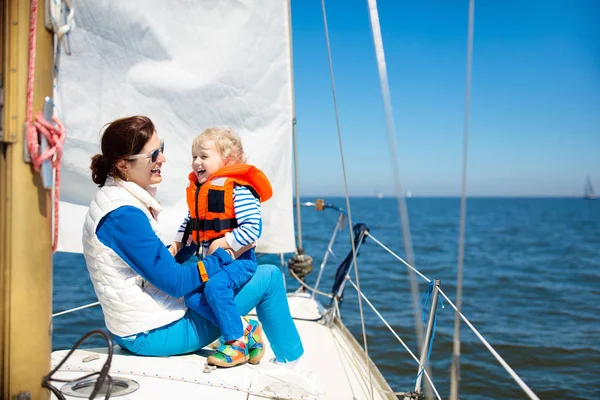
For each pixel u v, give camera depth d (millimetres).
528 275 13062
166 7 3254
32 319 1447
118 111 3170
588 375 5941
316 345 3080
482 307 9141
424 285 10789
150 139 2133
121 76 3162
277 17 3650
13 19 1364
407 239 1076
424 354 1485
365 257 15617
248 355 2332
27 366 1445
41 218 1456
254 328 2432
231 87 3533
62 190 3041
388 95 1223
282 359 2467
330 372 2666
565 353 6621
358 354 2936
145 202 2186
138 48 3191
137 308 2182
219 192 2355
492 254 18188
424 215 59500
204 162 2451
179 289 2168
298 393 2059
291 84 3787
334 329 3406
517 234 29438
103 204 2104
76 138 3023
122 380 2021
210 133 2488
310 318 3635
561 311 8953
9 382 1429
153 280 2133
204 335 2307
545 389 5531
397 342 6469
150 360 2205
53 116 1503
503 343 6926
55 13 1469
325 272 11789
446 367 5922
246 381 2096
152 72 3252
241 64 3549
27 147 1401
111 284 2148
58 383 1976
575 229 35000
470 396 5309
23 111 1394
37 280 1454
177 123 3393
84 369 2107
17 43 1371
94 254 2133
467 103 978
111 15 3062
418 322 1034
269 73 3662
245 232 2301
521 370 6031
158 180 2242
